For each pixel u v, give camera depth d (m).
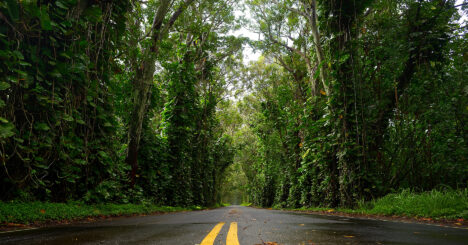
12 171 5.00
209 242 2.35
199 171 21.12
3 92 4.96
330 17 10.17
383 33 9.92
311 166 14.52
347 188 9.67
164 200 13.86
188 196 16.25
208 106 22.80
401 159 9.48
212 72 21.92
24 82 5.19
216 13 17.95
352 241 2.47
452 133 8.66
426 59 9.41
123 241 2.42
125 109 11.07
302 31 21.09
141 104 11.20
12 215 4.16
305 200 14.88
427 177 9.03
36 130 5.44
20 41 5.09
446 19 9.34
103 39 7.31
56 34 5.86
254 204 42.50
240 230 3.32
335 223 4.41
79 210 5.70
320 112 13.72
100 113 7.19
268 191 31.19
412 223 4.50
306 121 14.43
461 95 8.61
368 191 9.03
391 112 9.99
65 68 5.83
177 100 15.76
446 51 9.39
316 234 2.97
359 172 9.39
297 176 19.52
